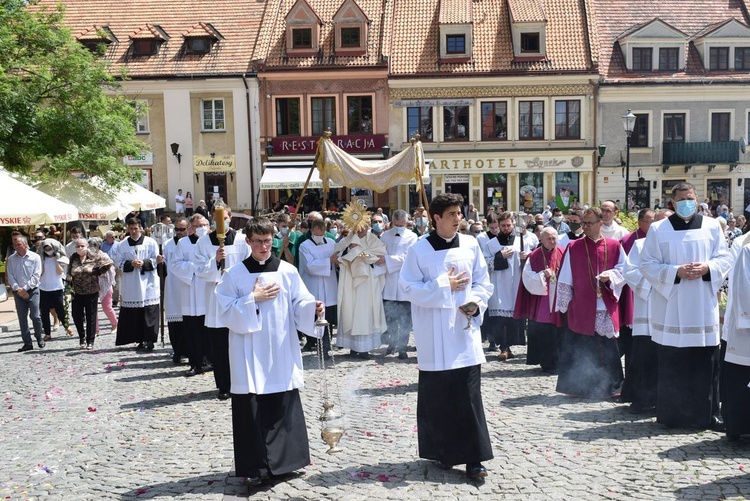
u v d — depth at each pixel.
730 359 6.50
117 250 12.55
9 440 7.32
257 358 5.66
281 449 5.73
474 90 32.75
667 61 33.75
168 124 33.00
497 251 11.22
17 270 12.68
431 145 33.00
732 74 33.78
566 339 8.48
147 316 12.38
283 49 33.22
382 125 32.88
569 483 5.64
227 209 9.91
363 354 11.31
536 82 32.59
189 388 9.37
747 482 5.55
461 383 5.78
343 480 5.81
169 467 6.31
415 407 8.10
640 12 35.69
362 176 13.02
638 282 7.53
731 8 36.00
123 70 23.61
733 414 6.50
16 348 13.07
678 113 33.38
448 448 5.80
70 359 11.76
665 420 7.07
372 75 32.56
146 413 8.18
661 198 33.72
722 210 26.19
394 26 34.09
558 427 7.18
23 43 21.31
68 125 20.72
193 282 10.06
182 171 33.25
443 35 32.88
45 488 5.90
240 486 5.75
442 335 5.80
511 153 32.94
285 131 33.16
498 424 7.31
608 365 8.35
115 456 6.68
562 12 34.31
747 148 33.66
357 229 11.13
